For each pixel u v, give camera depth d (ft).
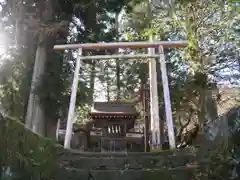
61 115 31.99
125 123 29.43
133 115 29.35
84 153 16.56
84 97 34.42
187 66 35.32
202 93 30.12
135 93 43.65
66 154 15.62
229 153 12.53
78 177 14.26
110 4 32.68
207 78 31.48
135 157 15.70
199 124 29.76
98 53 35.04
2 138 10.74
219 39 32.91
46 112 31.22
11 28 32.71
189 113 34.91
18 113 30.63
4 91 30.50
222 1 29.04
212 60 33.09
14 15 32.48
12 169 10.94
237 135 12.32
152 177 14.28
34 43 33.24
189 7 28.89
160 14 29.81
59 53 32.91
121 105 31.07
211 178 12.96
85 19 34.37
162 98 33.76
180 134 34.96
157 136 23.73
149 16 29.66
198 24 30.12
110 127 29.45
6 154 10.82
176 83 35.45
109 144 28.91
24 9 32.76
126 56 22.67
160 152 16.47
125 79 45.27
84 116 39.75
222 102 31.50
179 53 36.32
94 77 42.68
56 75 31.76
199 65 30.17
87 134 36.96
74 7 32.91
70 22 34.32
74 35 34.63
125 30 37.50
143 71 38.86
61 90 31.91
